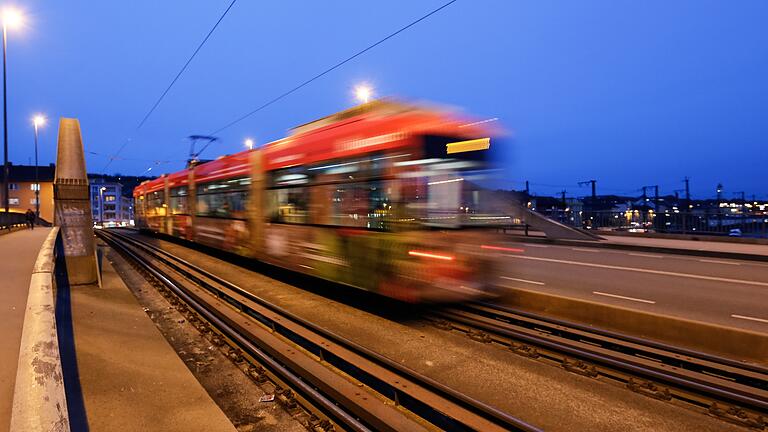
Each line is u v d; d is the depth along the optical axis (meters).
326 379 4.87
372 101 8.47
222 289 9.61
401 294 7.09
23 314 5.96
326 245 8.73
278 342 6.06
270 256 10.84
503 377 5.34
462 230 7.41
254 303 8.07
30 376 3.29
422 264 6.91
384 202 7.40
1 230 23.78
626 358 5.63
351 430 4.23
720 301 8.99
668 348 5.76
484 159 7.68
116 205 101.62
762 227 20.83
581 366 5.55
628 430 4.13
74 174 10.83
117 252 20.83
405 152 7.10
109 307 8.58
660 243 20.05
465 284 7.39
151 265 14.39
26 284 8.02
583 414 4.44
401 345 6.48
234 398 5.05
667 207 63.38
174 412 4.42
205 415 4.38
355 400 4.41
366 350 5.44
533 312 8.16
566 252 18.02
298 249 9.65
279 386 5.25
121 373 5.34
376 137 7.59
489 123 7.85
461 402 4.28
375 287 7.55
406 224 7.07
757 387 4.96
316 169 9.09
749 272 12.70
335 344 5.98
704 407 4.61
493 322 7.55
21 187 74.31
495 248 7.80
